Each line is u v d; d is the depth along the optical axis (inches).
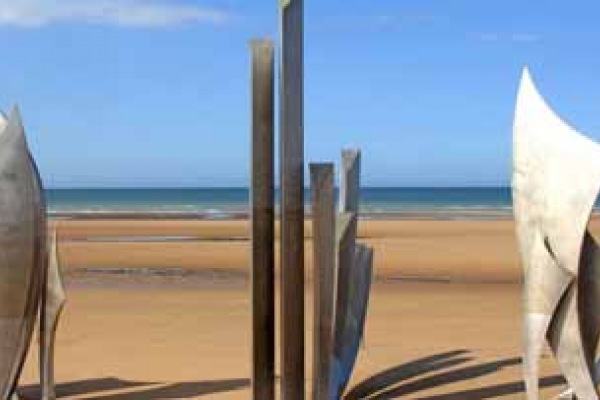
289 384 300.5
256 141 296.7
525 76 298.2
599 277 291.6
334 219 308.2
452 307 601.0
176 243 1143.0
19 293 291.4
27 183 291.0
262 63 295.1
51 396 337.7
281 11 294.0
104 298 646.5
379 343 478.3
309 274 749.9
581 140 286.7
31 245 291.4
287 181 297.7
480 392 372.5
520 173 297.1
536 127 293.1
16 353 294.5
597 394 295.3
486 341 484.7
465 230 1438.2
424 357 442.6
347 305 333.7
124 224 1625.2
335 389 319.3
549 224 288.2
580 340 292.0
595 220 1563.7
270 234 299.9
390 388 381.1
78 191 6240.2
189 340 486.3
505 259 923.4
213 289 698.8
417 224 1633.9
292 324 300.0
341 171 336.8
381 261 907.4
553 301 291.4
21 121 291.4
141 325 533.0
